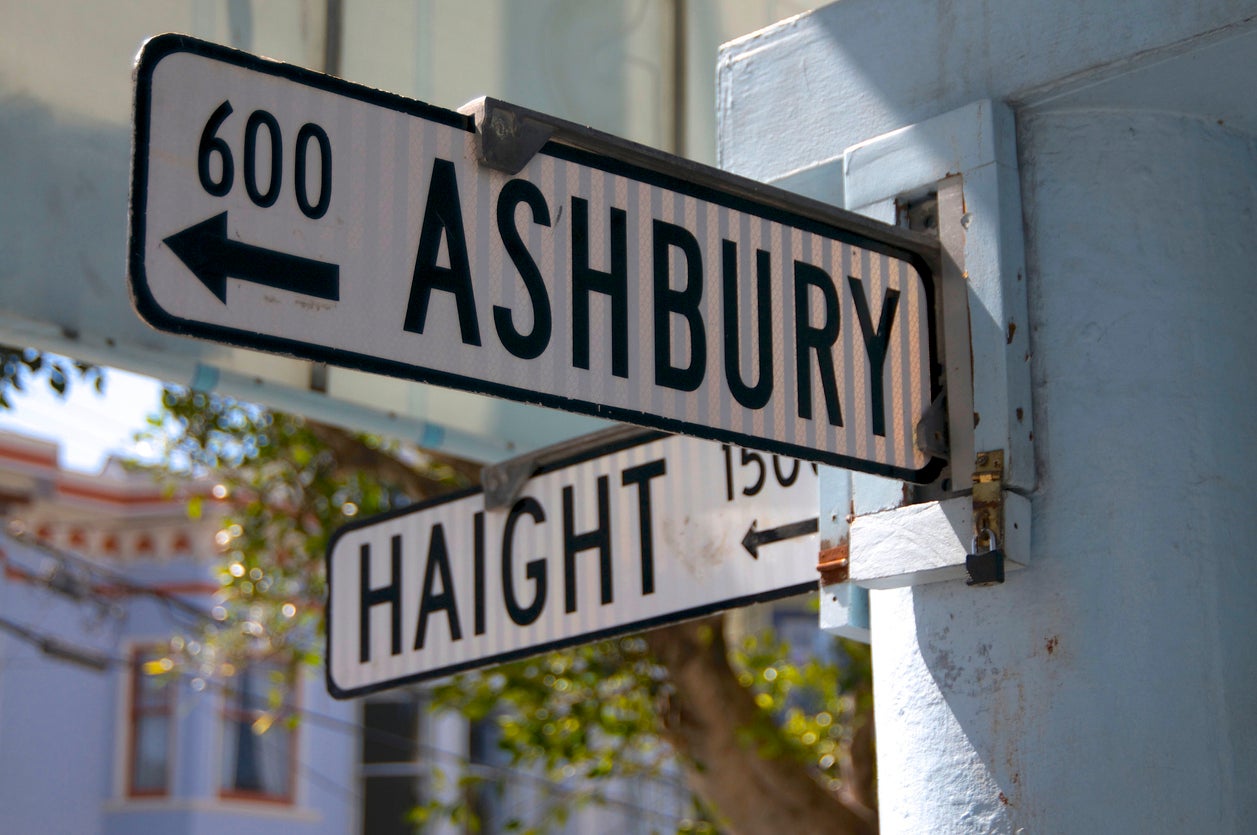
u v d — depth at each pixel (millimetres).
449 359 2439
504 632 3836
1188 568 2797
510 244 2535
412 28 4820
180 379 4750
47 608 20188
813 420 2797
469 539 3949
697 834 10102
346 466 10273
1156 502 2820
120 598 20703
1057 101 3041
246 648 13477
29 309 4391
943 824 2855
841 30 3438
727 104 3660
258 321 2281
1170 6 2883
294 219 2338
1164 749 2711
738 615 14648
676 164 2709
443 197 2480
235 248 2281
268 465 11320
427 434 5238
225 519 11523
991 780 2814
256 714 20766
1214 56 2879
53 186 4406
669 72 5176
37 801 19750
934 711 2916
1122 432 2861
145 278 2203
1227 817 2693
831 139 3406
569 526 3785
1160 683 2740
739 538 3514
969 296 2984
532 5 5012
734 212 2791
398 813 21375
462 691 10398
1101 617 2781
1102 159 3008
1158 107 3035
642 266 2660
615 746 12172
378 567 4109
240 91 2320
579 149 2631
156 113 2246
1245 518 2875
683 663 8695
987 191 3016
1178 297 2939
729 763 8688
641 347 2629
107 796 20281
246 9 4559
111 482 20625
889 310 2953
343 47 4691
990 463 2875
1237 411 2928
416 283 2428
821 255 2887
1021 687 2818
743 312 2752
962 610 2918
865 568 2994
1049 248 2988
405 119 2469
